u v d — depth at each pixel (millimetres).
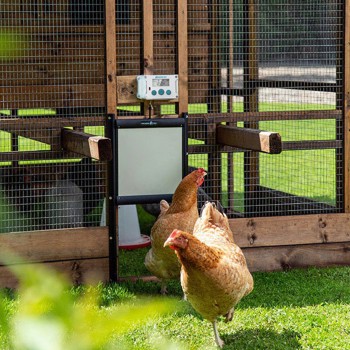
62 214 7941
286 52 8641
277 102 10547
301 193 11555
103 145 6145
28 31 7891
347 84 7895
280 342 5531
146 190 7363
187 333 5707
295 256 7863
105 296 6645
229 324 5945
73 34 7961
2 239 7016
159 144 7359
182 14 7426
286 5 8383
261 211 8148
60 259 7191
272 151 6465
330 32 8008
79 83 7938
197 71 9086
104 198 7969
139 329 5633
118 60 8078
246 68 9094
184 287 5266
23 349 783
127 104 7602
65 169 8336
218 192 8047
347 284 7277
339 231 7973
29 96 7863
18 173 8250
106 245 7316
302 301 6664
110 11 7242
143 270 7957
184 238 4969
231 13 9039
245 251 7734
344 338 5621
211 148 7738
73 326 833
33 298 815
